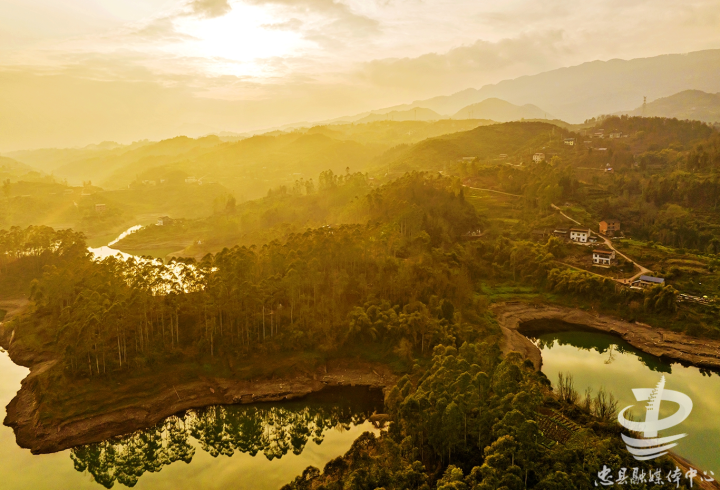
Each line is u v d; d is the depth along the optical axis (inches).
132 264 5757.9
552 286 7096.5
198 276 5344.5
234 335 4980.3
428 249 7490.2
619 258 7657.5
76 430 3870.6
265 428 4178.2
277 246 6131.9
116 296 5004.9
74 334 4660.4
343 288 5689.0
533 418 3154.5
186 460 3718.0
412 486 2637.8
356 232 6550.2
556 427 3371.1
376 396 4473.4
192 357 4744.1
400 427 3304.6
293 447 3841.0
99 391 4215.1
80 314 4749.0
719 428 3811.5
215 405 4333.2
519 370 3538.4
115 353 4571.9
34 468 3543.3
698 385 4719.5
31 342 5236.2
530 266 7539.4
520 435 2746.1
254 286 5036.9
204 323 5029.5
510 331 5944.9
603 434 3331.7
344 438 3924.7
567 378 4325.8
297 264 5369.1
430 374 3774.6
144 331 4894.2
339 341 5054.1
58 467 3572.8
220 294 4936.0
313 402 4394.7
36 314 5821.9
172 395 4343.0
